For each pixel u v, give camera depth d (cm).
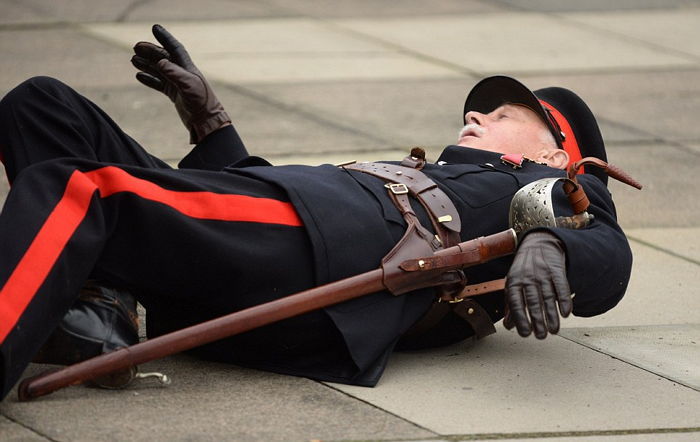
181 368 759
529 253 710
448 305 790
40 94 756
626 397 751
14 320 632
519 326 686
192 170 748
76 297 682
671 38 2242
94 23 2131
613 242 759
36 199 674
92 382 706
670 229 1192
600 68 1969
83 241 669
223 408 693
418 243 758
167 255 709
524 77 1880
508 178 826
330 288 728
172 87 898
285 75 1811
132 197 690
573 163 859
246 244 726
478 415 708
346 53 1988
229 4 2373
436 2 2509
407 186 789
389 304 754
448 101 1720
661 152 1502
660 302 966
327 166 808
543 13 2436
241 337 749
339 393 731
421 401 726
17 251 650
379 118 1606
